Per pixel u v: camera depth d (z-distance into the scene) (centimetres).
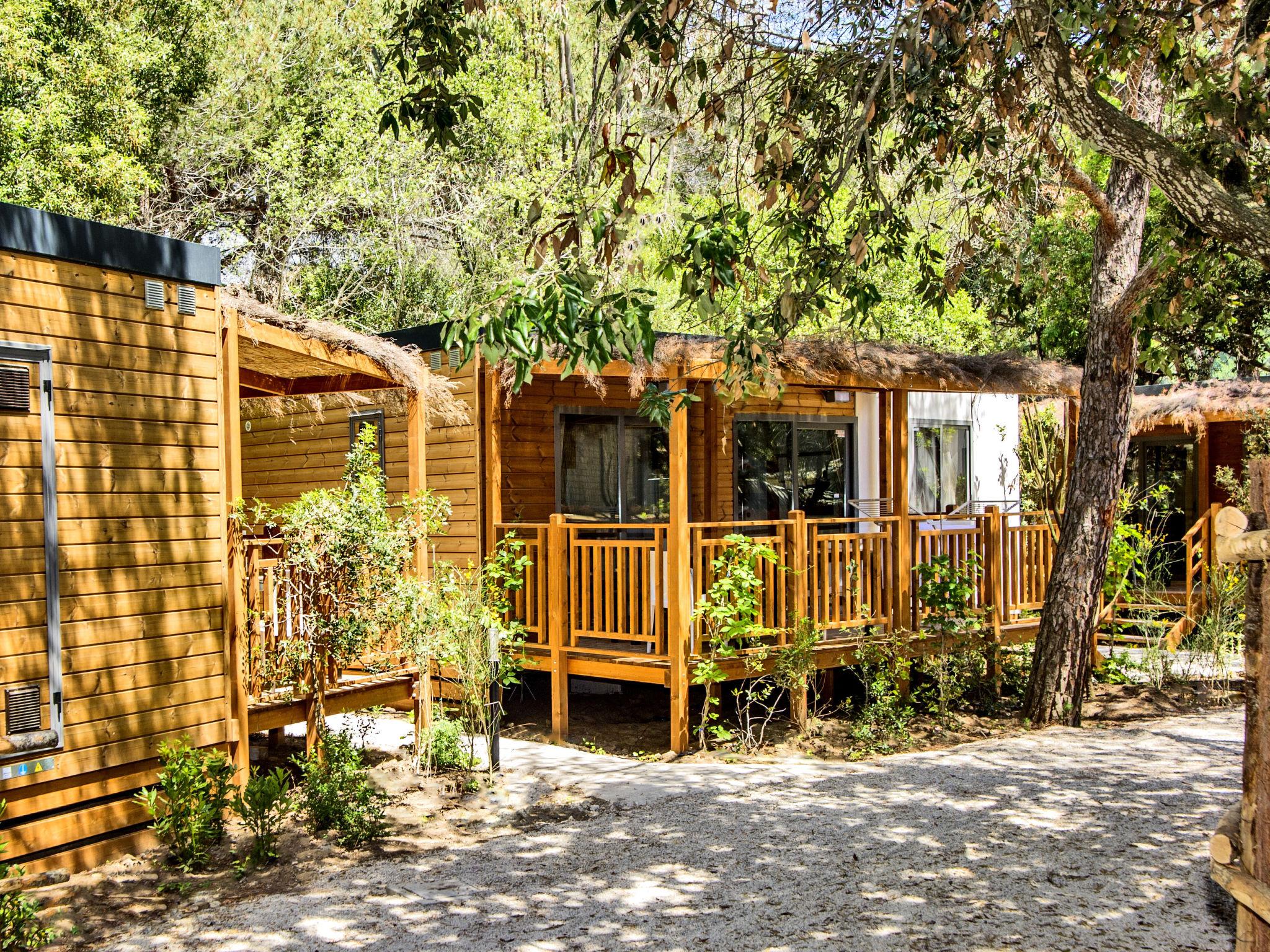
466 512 1073
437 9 726
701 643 947
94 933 531
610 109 713
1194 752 901
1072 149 964
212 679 701
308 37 1941
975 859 621
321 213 1931
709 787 813
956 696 1095
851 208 785
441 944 515
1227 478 1444
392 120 737
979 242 1196
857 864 620
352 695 824
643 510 1232
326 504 773
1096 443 1052
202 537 699
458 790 808
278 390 1027
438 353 1107
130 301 658
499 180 2019
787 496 1310
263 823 652
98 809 627
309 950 509
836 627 1012
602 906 564
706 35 894
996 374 1137
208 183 1989
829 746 960
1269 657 255
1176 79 816
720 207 712
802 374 969
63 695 604
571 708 1138
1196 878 578
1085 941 496
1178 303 744
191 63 1886
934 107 859
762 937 515
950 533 1123
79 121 1708
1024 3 596
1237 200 549
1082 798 752
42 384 599
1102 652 1398
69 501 616
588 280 552
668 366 939
